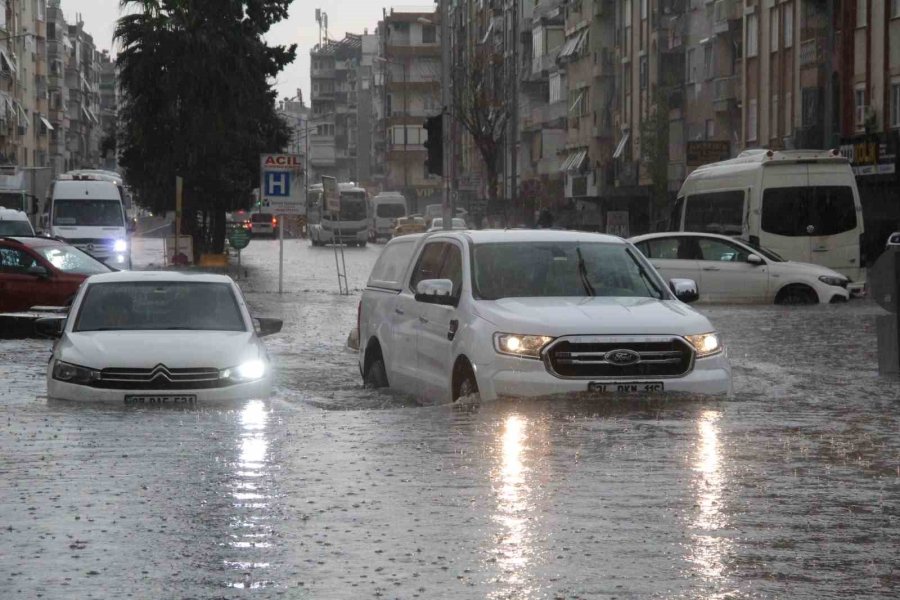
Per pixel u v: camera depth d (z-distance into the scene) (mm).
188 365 17031
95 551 8484
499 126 130875
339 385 20875
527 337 14945
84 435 13594
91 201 67062
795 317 33094
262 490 10469
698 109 87438
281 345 28781
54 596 7457
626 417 14023
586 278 16453
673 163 89938
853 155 64375
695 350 15266
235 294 19266
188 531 9039
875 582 7754
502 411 14438
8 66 140625
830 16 69625
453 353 15820
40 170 84375
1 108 135500
